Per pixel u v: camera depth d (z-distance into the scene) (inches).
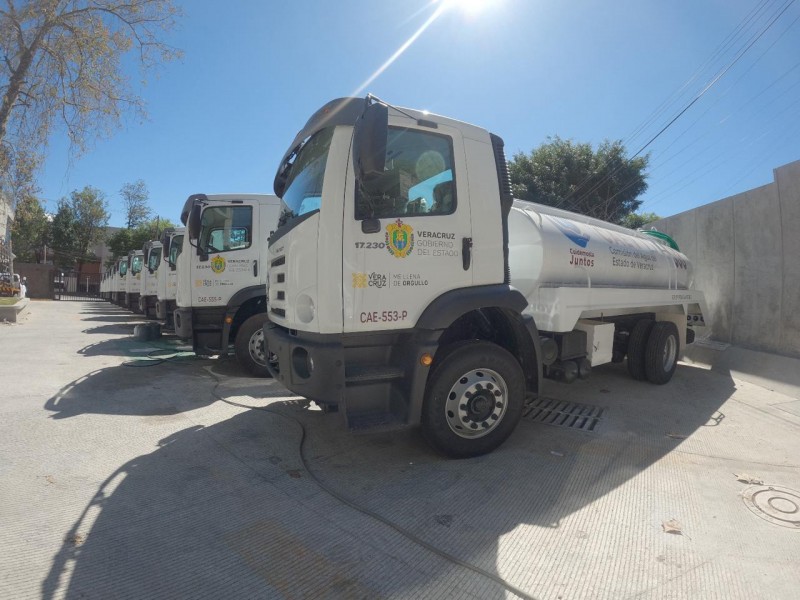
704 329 394.6
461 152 170.4
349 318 148.5
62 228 2128.4
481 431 169.6
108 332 524.4
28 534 115.0
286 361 159.9
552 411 226.8
